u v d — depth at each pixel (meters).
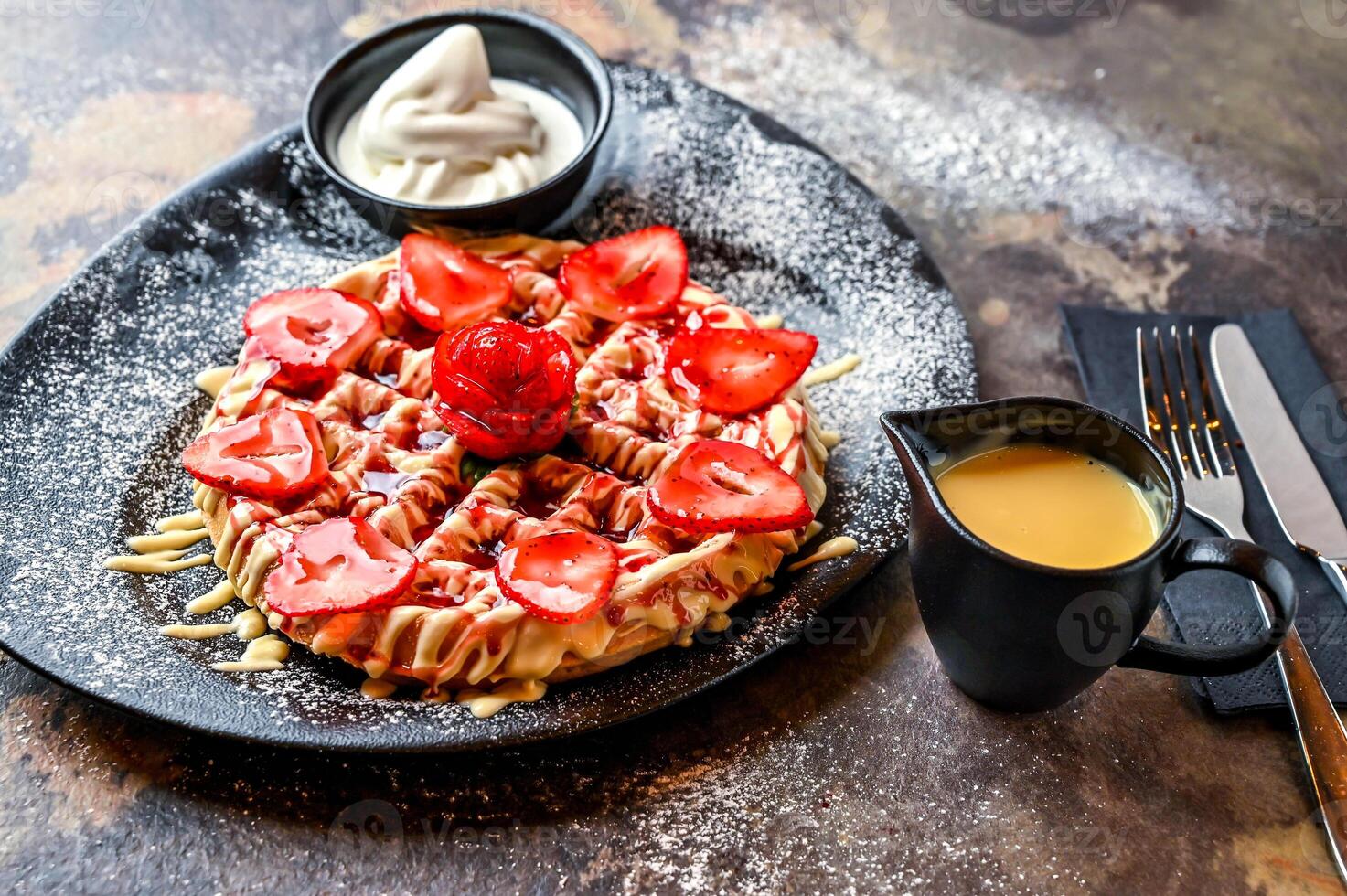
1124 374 0.61
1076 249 0.66
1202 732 0.52
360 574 0.50
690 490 0.52
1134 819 0.51
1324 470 0.58
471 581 0.51
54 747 0.51
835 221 0.64
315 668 0.51
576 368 0.54
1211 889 0.49
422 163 0.63
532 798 0.50
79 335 0.59
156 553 0.54
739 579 0.52
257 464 0.53
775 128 0.67
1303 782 0.51
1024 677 0.50
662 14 0.76
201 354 0.60
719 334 0.56
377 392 0.56
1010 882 0.49
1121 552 0.49
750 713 0.52
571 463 0.54
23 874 0.48
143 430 0.57
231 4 0.76
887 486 0.56
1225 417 0.59
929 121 0.72
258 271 0.62
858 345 0.61
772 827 0.50
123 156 0.68
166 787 0.50
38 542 0.54
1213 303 0.64
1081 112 0.72
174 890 0.48
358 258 0.63
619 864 0.49
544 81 0.66
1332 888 0.49
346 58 0.64
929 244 0.67
